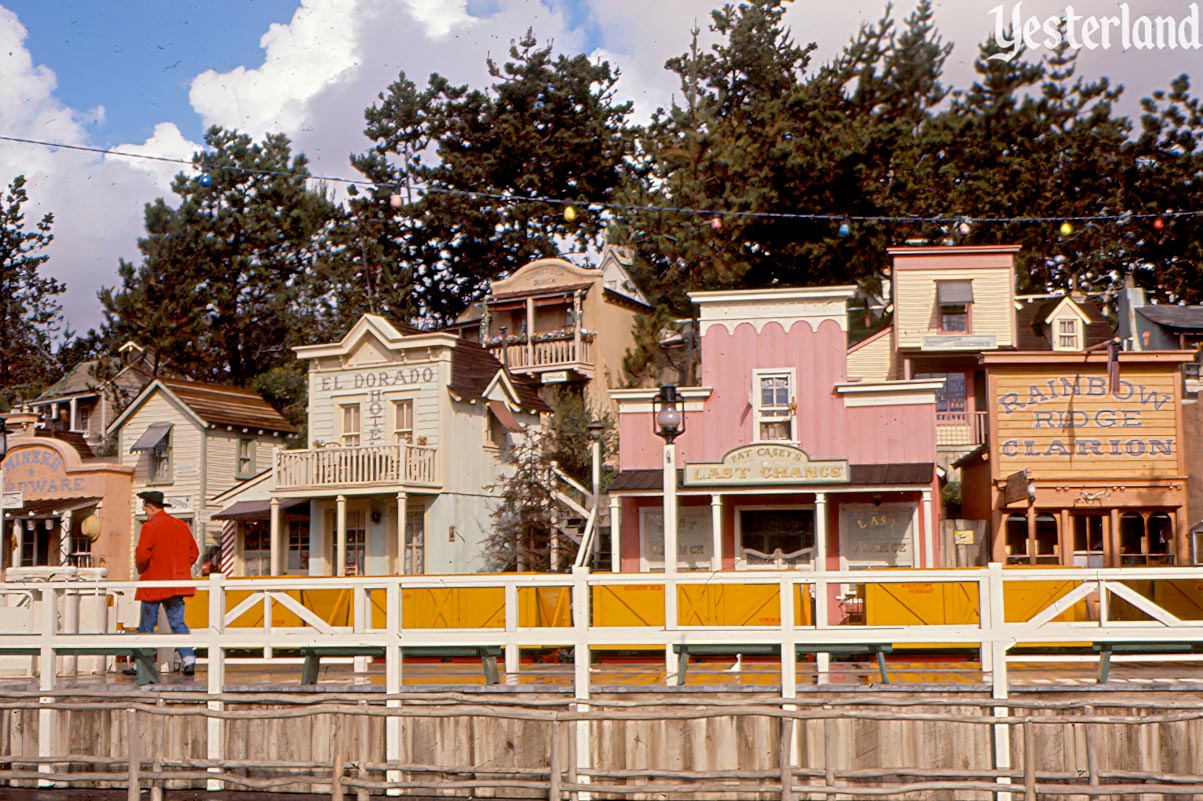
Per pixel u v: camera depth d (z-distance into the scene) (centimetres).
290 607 1566
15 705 1517
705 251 4338
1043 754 1443
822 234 4209
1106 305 4291
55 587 1634
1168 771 1419
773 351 2708
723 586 2053
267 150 5712
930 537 2545
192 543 1722
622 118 6197
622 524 2714
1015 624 1438
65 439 4444
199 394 3925
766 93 5022
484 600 2092
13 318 6203
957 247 3706
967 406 3728
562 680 1725
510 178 6078
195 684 1655
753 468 2556
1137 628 1427
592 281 4603
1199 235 4122
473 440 3331
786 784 1316
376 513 3238
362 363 3312
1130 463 2647
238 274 5512
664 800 1472
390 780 1468
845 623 2444
